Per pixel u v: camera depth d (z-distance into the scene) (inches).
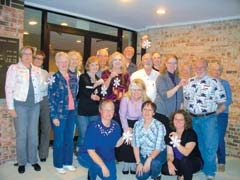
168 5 163.8
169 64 134.3
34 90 134.5
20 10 153.7
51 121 139.5
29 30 178.1
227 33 187.6
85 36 207.0
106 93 137.3
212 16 187.3
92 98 137.9
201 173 143.6
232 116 186.1
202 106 126.9
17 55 152.3
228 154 187.8
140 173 117.3
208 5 160.1
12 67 130.2
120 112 130.4
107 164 111.6
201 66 127.6
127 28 233.3
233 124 185.8
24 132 133.2
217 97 127.5
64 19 193.0
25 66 133.0
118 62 138.6
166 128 129.8
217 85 127.7
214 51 194.4
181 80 131.0
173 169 117.0
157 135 118.0
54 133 132.6
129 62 166.9
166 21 207.9
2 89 147.3
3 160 149.9
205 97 126.3
